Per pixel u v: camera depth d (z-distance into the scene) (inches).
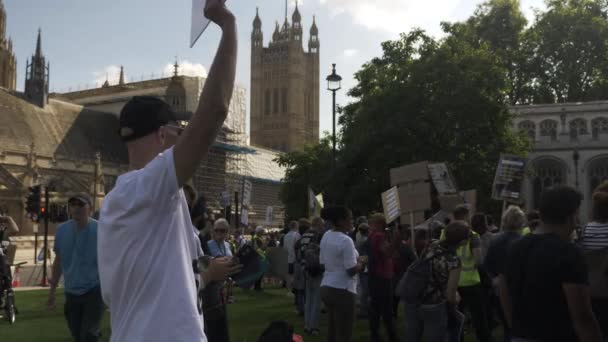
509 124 1817.2
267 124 6279.5
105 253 102.4
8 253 570.6
